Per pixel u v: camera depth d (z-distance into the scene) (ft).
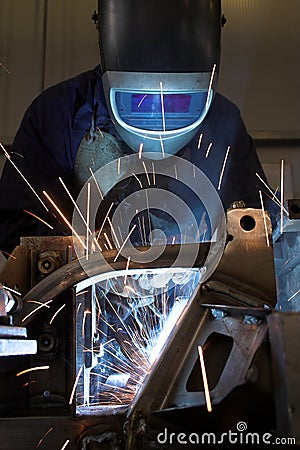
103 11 4.20
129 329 3.52
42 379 2.66
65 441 2.34
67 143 5.13
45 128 5.19
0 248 4.71
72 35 7.44
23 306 2.62
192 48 4.04
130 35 4.03
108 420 2.36
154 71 4.01
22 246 2.87
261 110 7.31
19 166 5.02
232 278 2.52
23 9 7.51
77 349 2.86
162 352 2.38
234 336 2.21
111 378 3.24
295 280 3.39
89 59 7.38
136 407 2.22
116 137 5.01
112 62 4.09
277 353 1.89
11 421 2.35
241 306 2.31
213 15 4.17
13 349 2.11
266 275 2.53
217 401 2.03
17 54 7.41
